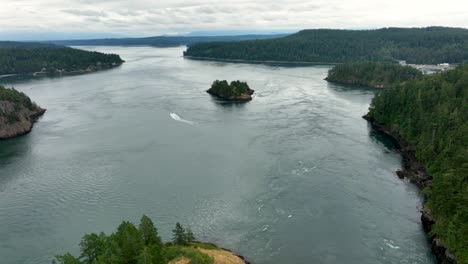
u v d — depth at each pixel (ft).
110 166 348.38
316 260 213.46
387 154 367.66
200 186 303.89
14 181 322.55
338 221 251.19
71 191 301.63
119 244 177.78
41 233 246.47
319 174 321.73
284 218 256.11
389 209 265.54
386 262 210.38
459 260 194.18
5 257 222.69
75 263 167.02
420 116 379.96
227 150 382.83
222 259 202.59
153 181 314.76
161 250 183.32
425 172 316.60
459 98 384.47
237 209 268.82
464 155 244.01
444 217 222.48
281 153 370.73
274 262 212.84
